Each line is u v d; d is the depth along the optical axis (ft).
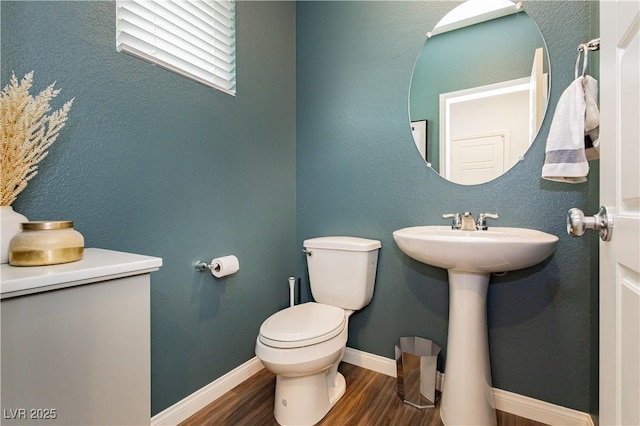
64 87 3.19
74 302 2.06
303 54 6.63
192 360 4.53
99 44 3.49
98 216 3.47
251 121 5.62
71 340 2.04
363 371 5.69
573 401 4.14
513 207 4.55
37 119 2.86
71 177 3.25
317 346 3.95
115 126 3.63
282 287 6.38
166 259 4.18
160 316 4.10
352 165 6.01
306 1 6.59
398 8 5.51
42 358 1.91
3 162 2.48
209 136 4.83
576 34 4.15
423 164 5.27
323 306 4.98
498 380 4.62
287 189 6.52
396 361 4.97
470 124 4.88
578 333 4.11
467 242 3.39
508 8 4.64
